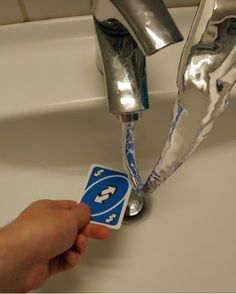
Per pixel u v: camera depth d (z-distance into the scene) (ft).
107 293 1.32
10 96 1.30
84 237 1.28
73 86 1.31
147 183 1.24
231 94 1.27
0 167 1.50
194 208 1.48
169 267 1.36
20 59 1.38
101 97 1.28
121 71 0.99
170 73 1.30
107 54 1.01
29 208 1.23
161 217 1.48
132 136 1.17
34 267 1.20
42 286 1.33
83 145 1.47
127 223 1.48
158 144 1.50
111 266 1.38
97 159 1.55
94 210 1.31
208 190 1.51
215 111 0.86
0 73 1.36
